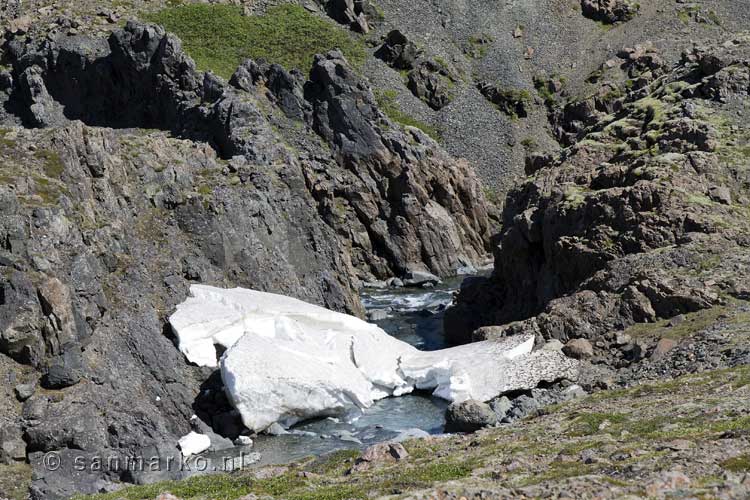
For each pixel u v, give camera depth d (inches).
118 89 4653.1
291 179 3043.8
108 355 1919.3
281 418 1975.9
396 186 4097.0
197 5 5689.0
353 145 4136.3
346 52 5467.5
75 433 1654.8
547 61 5851.4
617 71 5610.2
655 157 2583.7
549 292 2571.4
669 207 2347.4
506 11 6220.5
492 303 2942.9
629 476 988.6
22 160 2177.7
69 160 2230.6
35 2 5610.2
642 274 2192.4
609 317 2175.2
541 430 1464.1
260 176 2906.0
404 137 4232.3
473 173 4426.7
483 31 6028.5
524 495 964.6
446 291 3700.8
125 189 2458.2
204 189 2711.6
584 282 2343.8
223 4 5777.6
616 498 905.5
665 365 1844.2
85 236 2092.8
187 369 2060.8
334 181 4003.4
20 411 1675.7
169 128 4323.3
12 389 1706.4
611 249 2365.9
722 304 2032.5
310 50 5383.9
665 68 5393.7
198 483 1337.4
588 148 2856.8
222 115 3742.6
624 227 2396.7
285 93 4249.5
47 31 5039.4
